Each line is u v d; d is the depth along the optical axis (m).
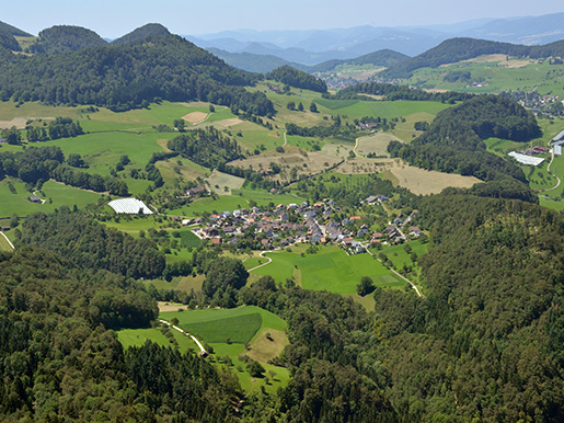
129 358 176.38
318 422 181.38
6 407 143.62
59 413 145.88
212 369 185.62
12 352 165.50
